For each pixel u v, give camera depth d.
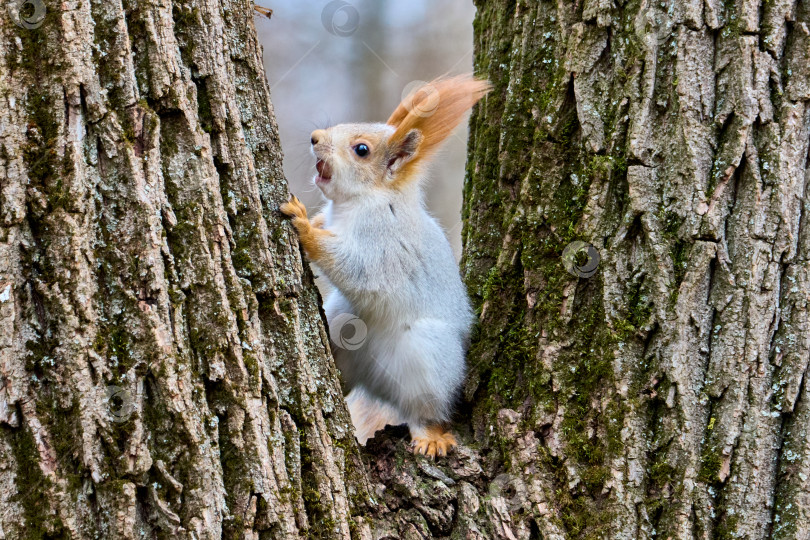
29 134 2.92
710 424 3.64
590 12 4.11
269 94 3.72
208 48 3.31
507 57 5.00
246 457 3.11
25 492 2.82
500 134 4.82
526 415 4.10
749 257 3.68
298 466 3.31
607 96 4.07
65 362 2.88
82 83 2.96
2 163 2.88
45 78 2.95
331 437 3.54
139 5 3.10
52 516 2.80
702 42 3.82
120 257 2.98
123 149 3.01
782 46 3.76
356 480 3.60
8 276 2.86
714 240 3.72
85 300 2.91
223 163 3.33
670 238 3.82
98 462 2.86
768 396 3.61
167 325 3.02
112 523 2.84
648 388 3.77
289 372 3.43
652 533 3.62
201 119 3.30
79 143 2.96
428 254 4.99
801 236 3.69
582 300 4.04
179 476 2.96
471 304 4.79
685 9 3.84
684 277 3.75
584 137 4.09
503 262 4.42
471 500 3.84
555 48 4.40
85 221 2.94
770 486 3.56
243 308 3.22
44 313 2.90
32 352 2.88
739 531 3.53
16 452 2.84
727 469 3.58
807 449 3.54
